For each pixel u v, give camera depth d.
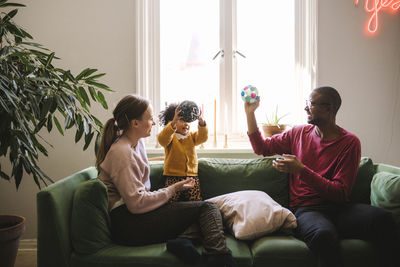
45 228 1.48
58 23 2.51
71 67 2.52
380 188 1.78
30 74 1.82
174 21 2.70
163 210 1.63
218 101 2.71
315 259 1.50
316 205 1.84
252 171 2.09
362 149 2.55
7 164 2.50
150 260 1.47
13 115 1.68
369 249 1.53
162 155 2.49
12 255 1.81
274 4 2.70
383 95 2.54
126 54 2.53
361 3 2.53
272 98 2.71
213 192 2.07
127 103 1.70
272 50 2.71
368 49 2.53
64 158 2.53
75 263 1.50
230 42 2.66
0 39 1.85
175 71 2.71
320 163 1.90
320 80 2.54
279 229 1.72
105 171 1.65
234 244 1.61
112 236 1.66
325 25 2.53
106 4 2.51
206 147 2.65
